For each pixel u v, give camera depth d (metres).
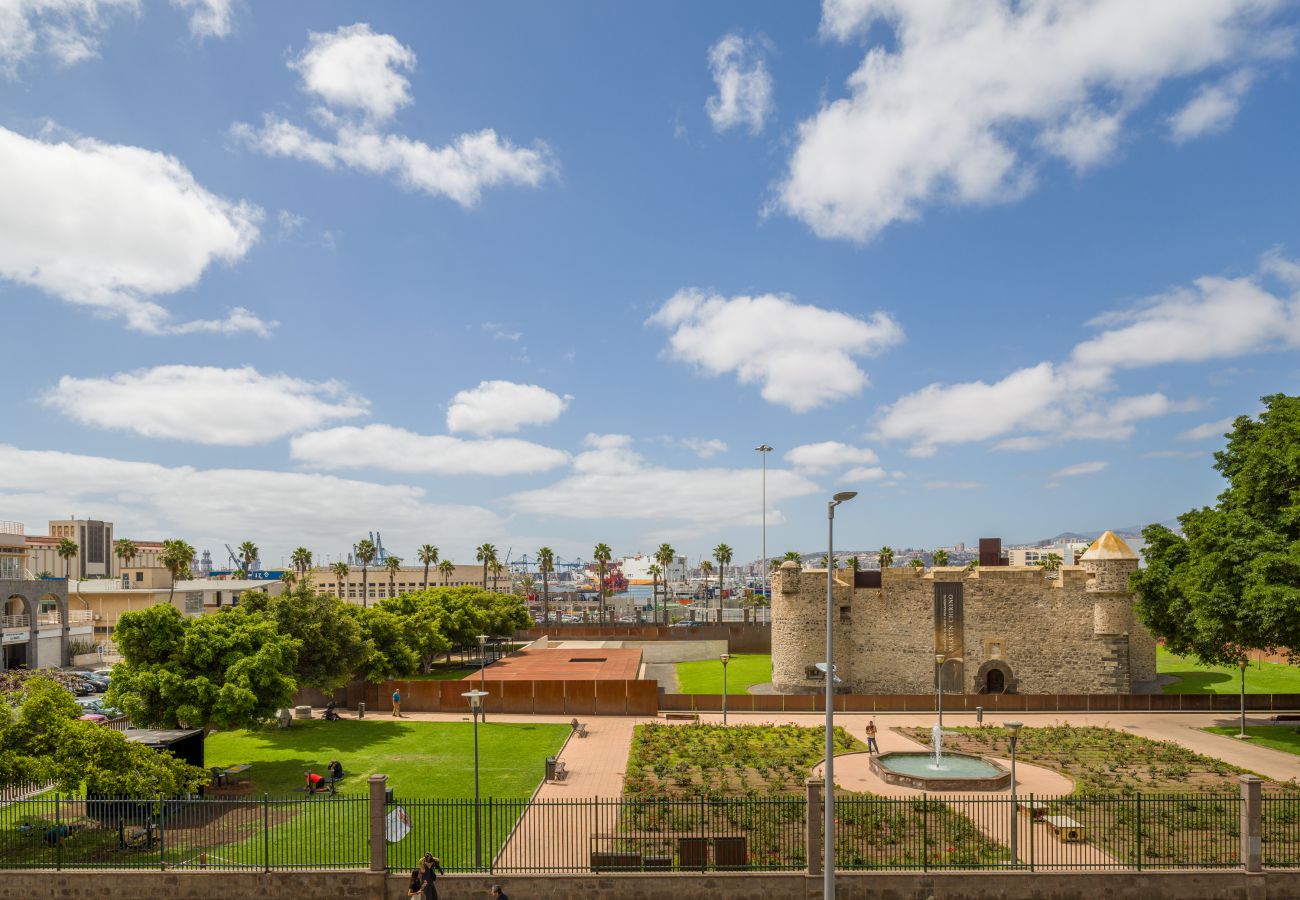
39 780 26.56
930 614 68.69
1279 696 59.75
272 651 41.09
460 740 49.31
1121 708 60.44
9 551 92.81
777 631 71.12
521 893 25.27
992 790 37.00
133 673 38.97
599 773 40.72
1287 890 25.34
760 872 25.58
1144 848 28.50
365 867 25.86
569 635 119.94
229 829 30.45
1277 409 50.28
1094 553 66.81
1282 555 41.81
